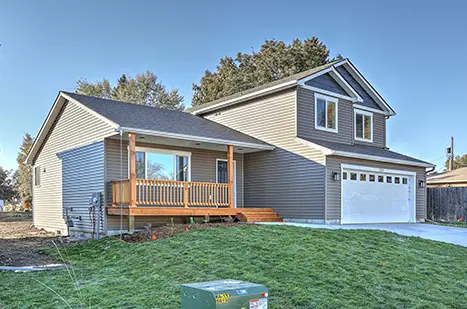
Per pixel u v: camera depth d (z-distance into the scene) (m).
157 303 5.71
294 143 15.63
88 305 5.73
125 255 9.33
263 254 8.16
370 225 15.00
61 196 16.38
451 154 33.19
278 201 16.05
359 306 5.70
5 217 25.62
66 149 16.19
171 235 10.86
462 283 7.10
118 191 12.72
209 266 7.49
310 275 6.95
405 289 6.55
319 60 38.41
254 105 17.45
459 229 14.70
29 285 6.95
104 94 43.03
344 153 14.69
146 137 13.27
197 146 15.57
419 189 18.91
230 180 14.76
